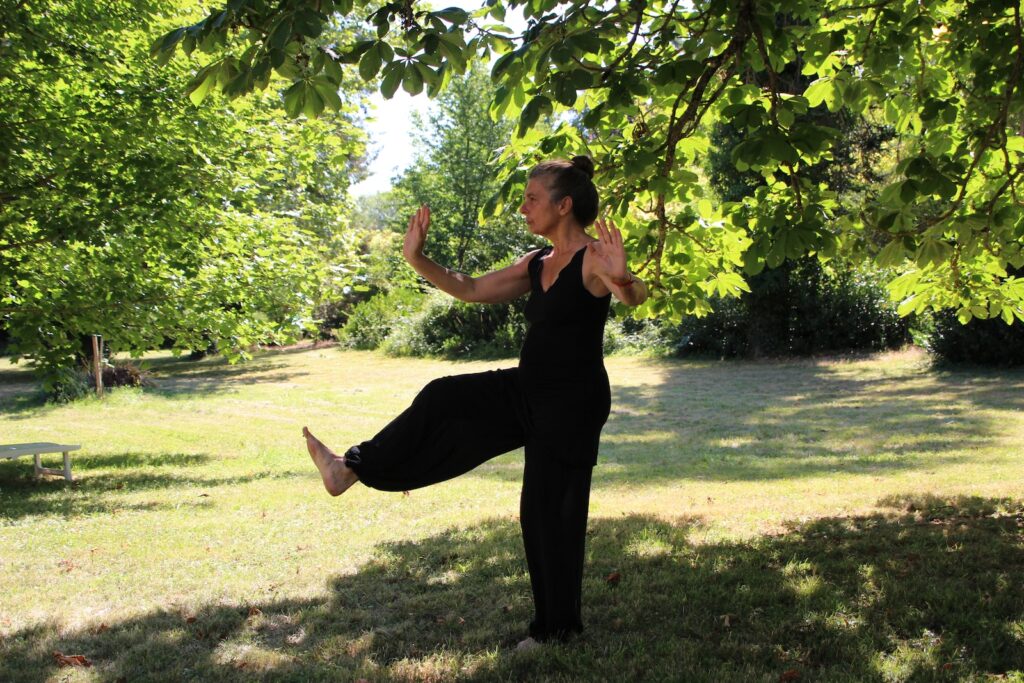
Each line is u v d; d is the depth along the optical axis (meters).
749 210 5.53
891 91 6.18
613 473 10.57
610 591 4.84
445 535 6.91
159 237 10.06
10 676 3.88
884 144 20.45
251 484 10.79
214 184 10.38
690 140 5.70
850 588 4.73
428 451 3.60
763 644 3.92
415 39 3.84
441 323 30.42
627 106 4.31
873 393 16.78
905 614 4.23
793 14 4.87
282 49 3.62
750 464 10.84
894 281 6.61
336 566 5.95
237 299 11.28
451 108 35.84
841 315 23.06
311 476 11.41
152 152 9.57
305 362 31.47
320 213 13.59
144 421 17.72
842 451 11.41
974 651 3.71
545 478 3.60
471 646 4.06
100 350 22.25
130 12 9.45
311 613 4.75
